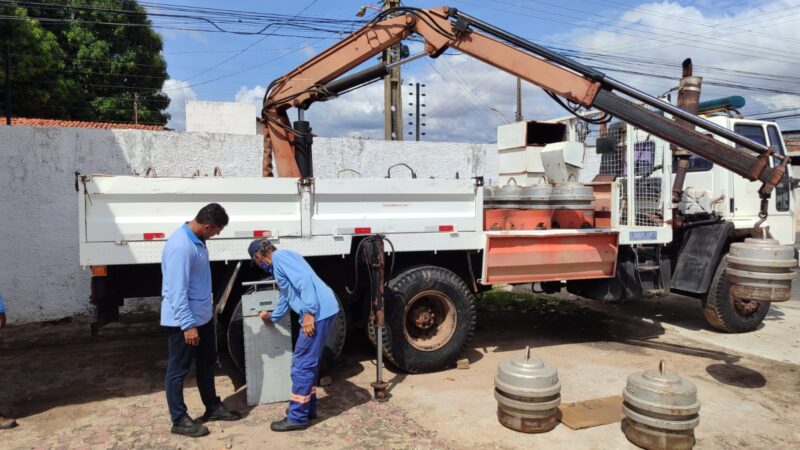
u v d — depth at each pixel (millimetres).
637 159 6938
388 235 5062
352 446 3713
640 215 6879
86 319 7219
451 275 5293
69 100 19422
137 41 22359
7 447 3713
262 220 4668
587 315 7789
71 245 7145
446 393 4711
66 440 3820
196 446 3717
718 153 5273
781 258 4391
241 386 4914
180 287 3680
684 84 6246
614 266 5992
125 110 21531
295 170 5848
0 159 6781
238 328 4598
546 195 5941
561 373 5250
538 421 3902
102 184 4281
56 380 5078
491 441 3805
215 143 7801
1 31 16781
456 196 5320
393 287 5055
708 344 6332
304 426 3969
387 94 13359
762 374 5270
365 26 5648
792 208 7430
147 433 3926
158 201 4441
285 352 4496
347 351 6008
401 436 3873
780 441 3875
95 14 20891
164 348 6094
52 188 7023
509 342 6398
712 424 4137
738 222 6832
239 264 4629
